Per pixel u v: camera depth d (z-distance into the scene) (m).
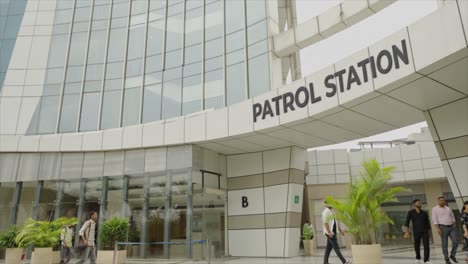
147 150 17.23
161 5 21.03
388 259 11.88
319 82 11.75
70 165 18.08
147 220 16.20
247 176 16.94
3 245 11.76
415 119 12.13
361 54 10.33
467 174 9.74
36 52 21.70
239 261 13.52
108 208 16.98
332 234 10.15
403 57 8.99
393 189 8.44
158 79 19.48
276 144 15.73
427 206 27.31
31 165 18.30
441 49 8.12
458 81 9.16
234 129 14.45
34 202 17.73
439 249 18.17
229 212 16.92
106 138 17.73
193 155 16.03
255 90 16.70
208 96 17.94
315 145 15.95
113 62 20.73
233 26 18.41
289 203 15.38
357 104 10.83
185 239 15.30
